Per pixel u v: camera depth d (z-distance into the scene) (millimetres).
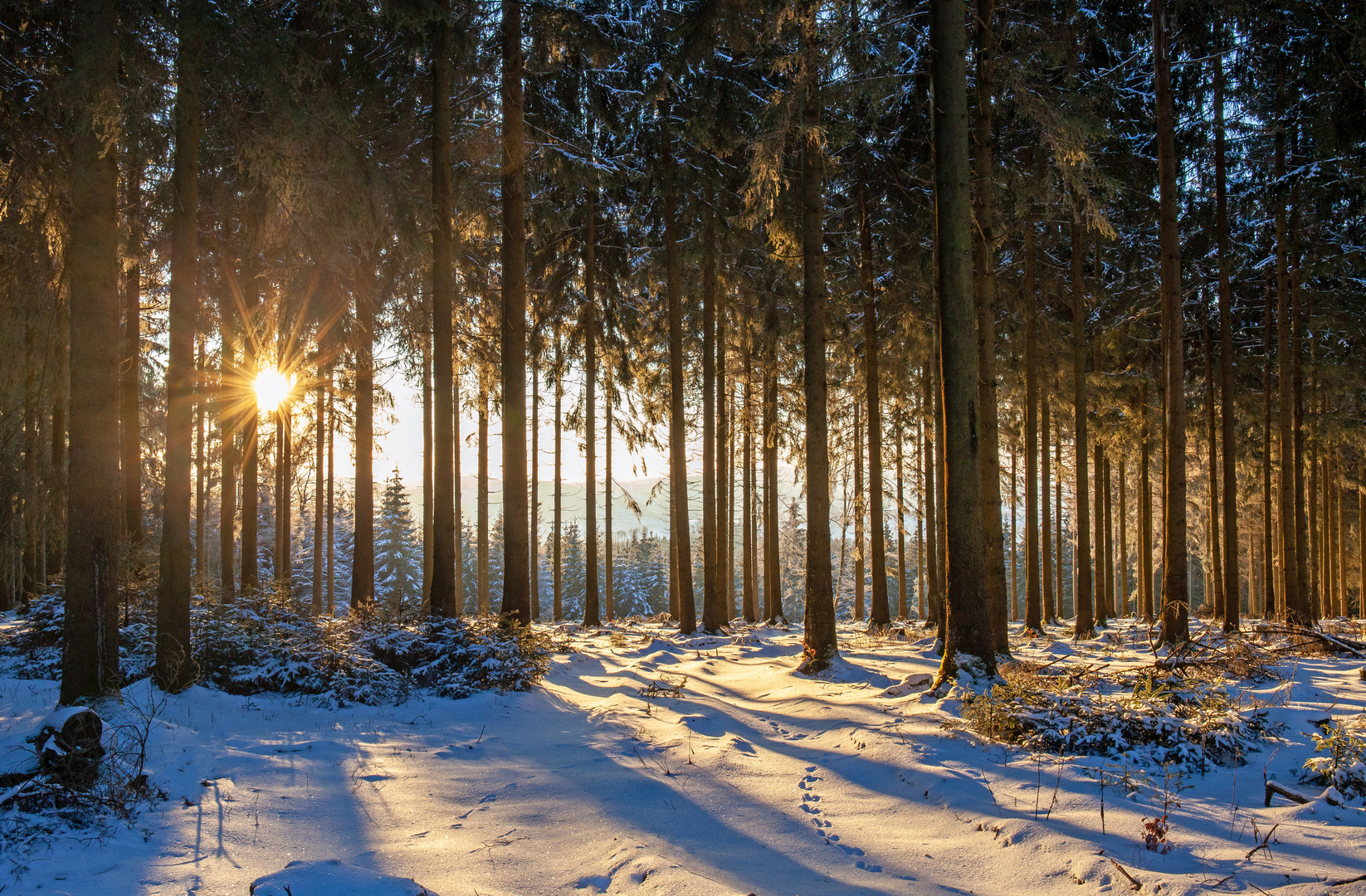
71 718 4914
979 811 4691
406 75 12734
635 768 5941
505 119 13156
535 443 24922
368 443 13344
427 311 14633
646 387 20578
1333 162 13352
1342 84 12148
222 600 10727
